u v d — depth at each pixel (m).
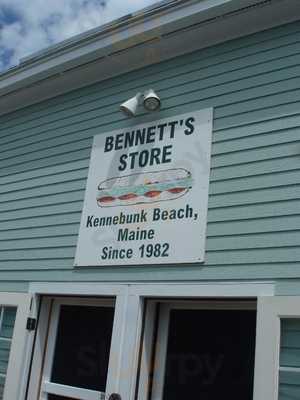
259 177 3.52
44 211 4.74
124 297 3.89
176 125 4.05
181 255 3.69
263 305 3.22
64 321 4.47
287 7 3.67
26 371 4.37
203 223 3.66
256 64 3.77
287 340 3.13
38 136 5.11
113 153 4.39
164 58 4.32
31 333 4.45
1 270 4.88
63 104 5.01
